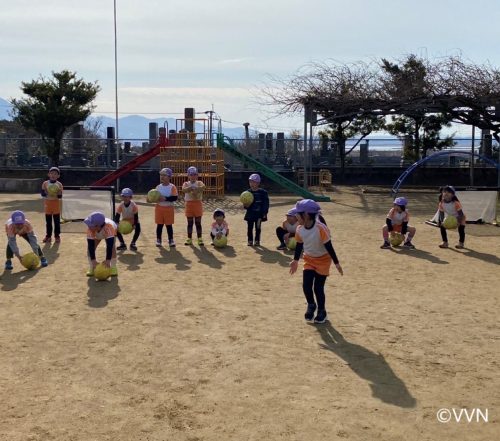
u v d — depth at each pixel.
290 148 35.50
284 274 11.91
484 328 8.48
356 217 20.59
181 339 7.98
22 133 46.50
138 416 5.74
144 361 7.18
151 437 5.33
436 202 24.84
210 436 5.34
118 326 8.55
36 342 7.87
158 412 5.82
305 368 6.96
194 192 14.91
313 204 8.57
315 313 9.18
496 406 5.97
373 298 10.08
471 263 12.94
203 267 12.54
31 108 34.81
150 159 31.53
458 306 9.60
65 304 9.69
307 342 7.88
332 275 11.83
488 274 11.88
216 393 6.26
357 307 9.54
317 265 8.66
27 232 12.26
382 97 26.52
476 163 33.84
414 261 13.16
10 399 6.13
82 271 12.10
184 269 12.34
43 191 15.23
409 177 33.84
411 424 5.58
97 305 9.63
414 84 25.33
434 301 9.90
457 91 25.03
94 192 17.58
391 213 14.70
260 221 15.02
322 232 8.48
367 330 8.38
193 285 10.98
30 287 10.80
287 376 6.72
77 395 6.22
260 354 7.42
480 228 17.86
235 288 10.77
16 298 10.05
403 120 34.59
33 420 5.67
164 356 7.35
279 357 7.32
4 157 35.81
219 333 8.23
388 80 26.31
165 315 9.09
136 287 10.82
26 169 34.25
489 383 6.55
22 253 13.95
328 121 29.28
